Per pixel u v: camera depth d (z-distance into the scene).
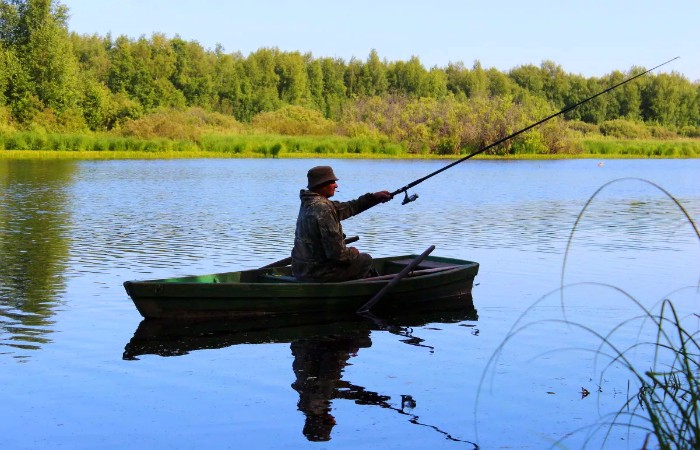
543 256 12.66
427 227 16.41
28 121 50.56
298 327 8.34
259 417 5.70
